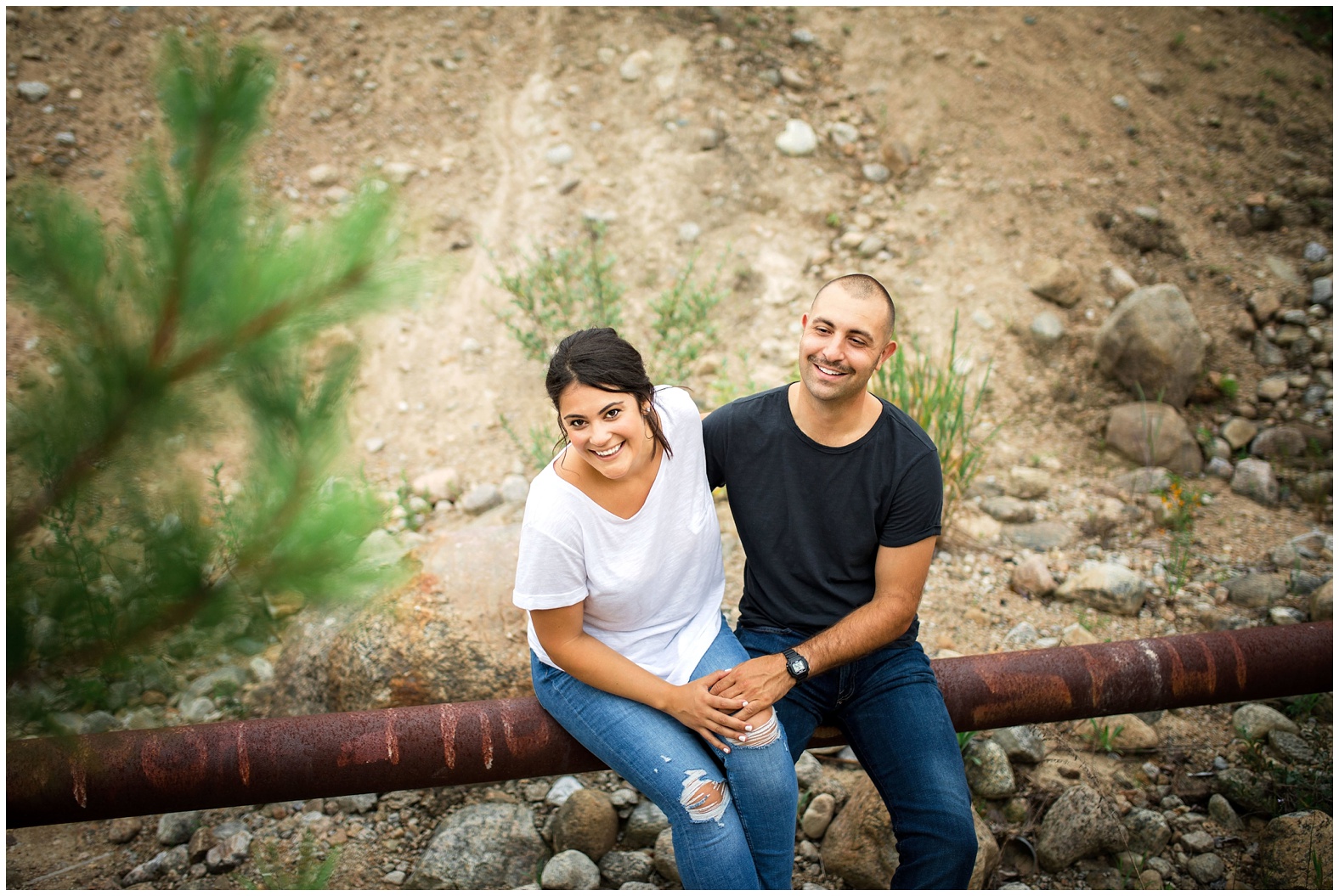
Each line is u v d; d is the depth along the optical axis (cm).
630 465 197
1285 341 491
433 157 535
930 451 222
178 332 118
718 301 464
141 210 118
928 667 238
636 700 212
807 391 220
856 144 567
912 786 219
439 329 480
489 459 437
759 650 237
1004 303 497
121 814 221
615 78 572
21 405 122
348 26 577
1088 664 261
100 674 134
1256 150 580
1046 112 583
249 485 133
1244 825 293
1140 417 450
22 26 531
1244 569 389
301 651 323
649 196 525
